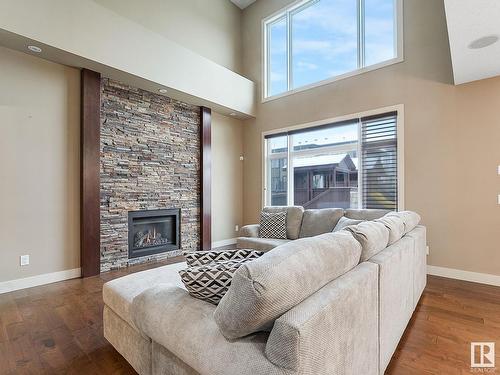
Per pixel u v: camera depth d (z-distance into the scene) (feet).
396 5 12.63
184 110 15.66
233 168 18.70
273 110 17.53
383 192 13.03
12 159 9.91
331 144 15.01
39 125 10.52
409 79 12.23
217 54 17.62
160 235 14.66
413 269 7.25
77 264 11.41
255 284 2.68
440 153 11.43
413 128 12.07
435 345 6.23
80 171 11.51
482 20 6.85
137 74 12.19
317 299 3.08
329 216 12.21
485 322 7.27
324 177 15.31
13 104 9.96
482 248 10.55
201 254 4.77
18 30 8.99
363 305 3.88
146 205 13.80
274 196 17.80
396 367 5.46
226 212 18.20
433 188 11.58
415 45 12.07
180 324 3.58
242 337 3.04
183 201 15.52
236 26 19.01
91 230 11.55
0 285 9.57
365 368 4.03
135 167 13.39
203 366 3.14
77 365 5.58
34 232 10.35
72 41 10.22
